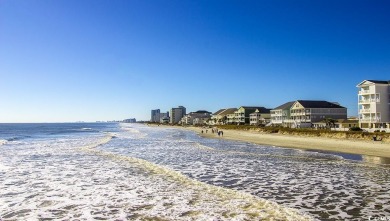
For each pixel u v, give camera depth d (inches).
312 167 1031.6
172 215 522.6
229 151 1589.6
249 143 2194.9
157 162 1170.6
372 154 1425.9
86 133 4362.7
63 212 551.2
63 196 659.4
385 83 2874.0
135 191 695.1
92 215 532.7
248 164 1105.4
